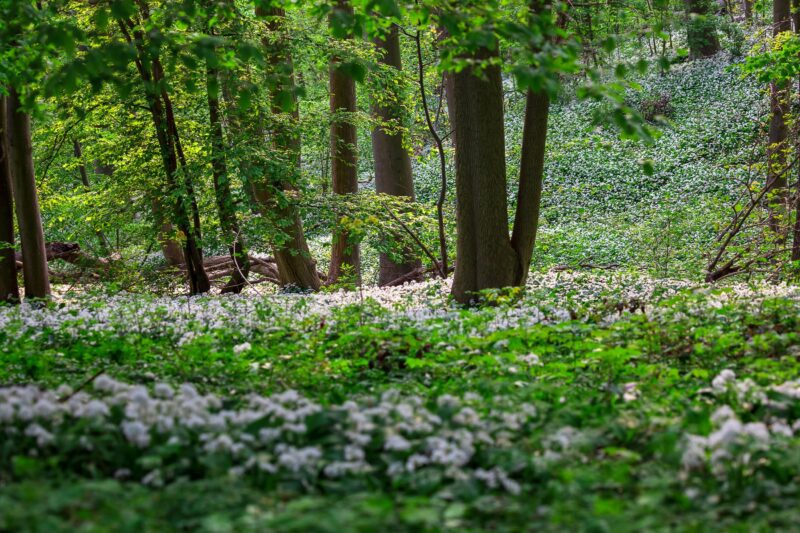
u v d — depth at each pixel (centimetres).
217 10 855
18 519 325
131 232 2112
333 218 1758
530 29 679
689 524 354
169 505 371
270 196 1716
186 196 1611
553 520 353
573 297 1224
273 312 1104
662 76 3759
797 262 1451
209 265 2289
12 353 800
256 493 385
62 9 1438
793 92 2016
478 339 770
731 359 730
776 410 502
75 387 628
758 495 393
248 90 773
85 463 431
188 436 440
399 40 2316
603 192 3123
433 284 1531
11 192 1566
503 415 492
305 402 511
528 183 1315
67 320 1020
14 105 1512
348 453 427
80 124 1817
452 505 354
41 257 1588
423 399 622
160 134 1664
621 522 342
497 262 1300
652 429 480
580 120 3728
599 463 445
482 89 1258
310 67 1602
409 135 2150
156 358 786
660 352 771
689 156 3156
